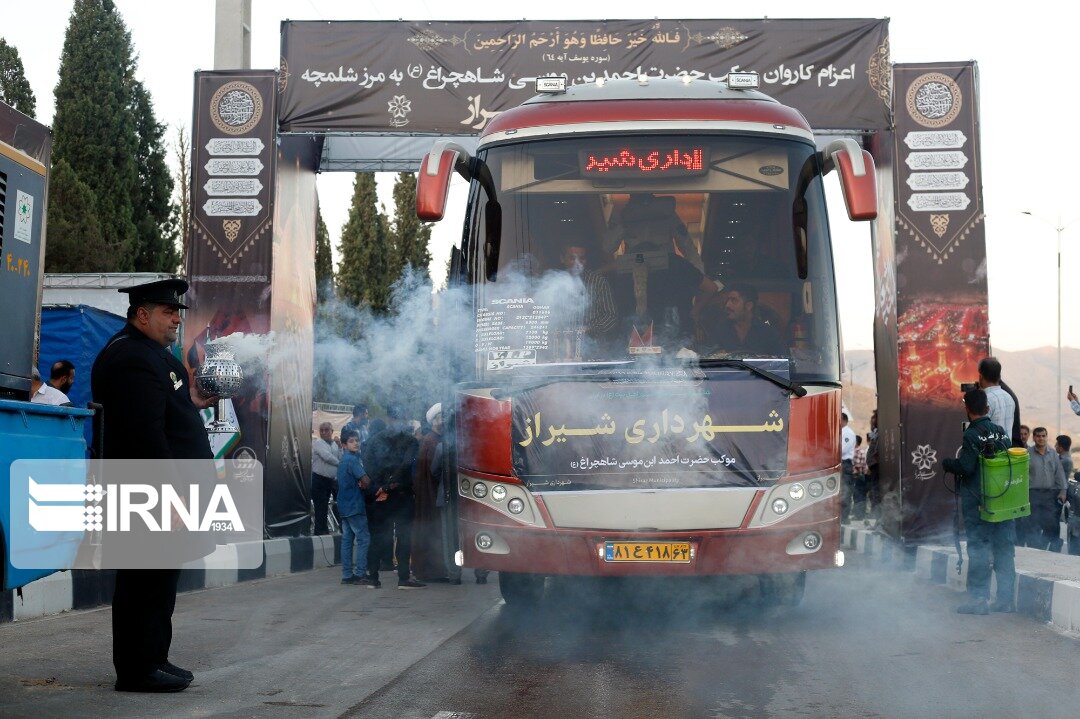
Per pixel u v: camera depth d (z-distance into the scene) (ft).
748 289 27.71
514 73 49.44
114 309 56.03
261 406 48.67
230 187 49.29
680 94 30.07
